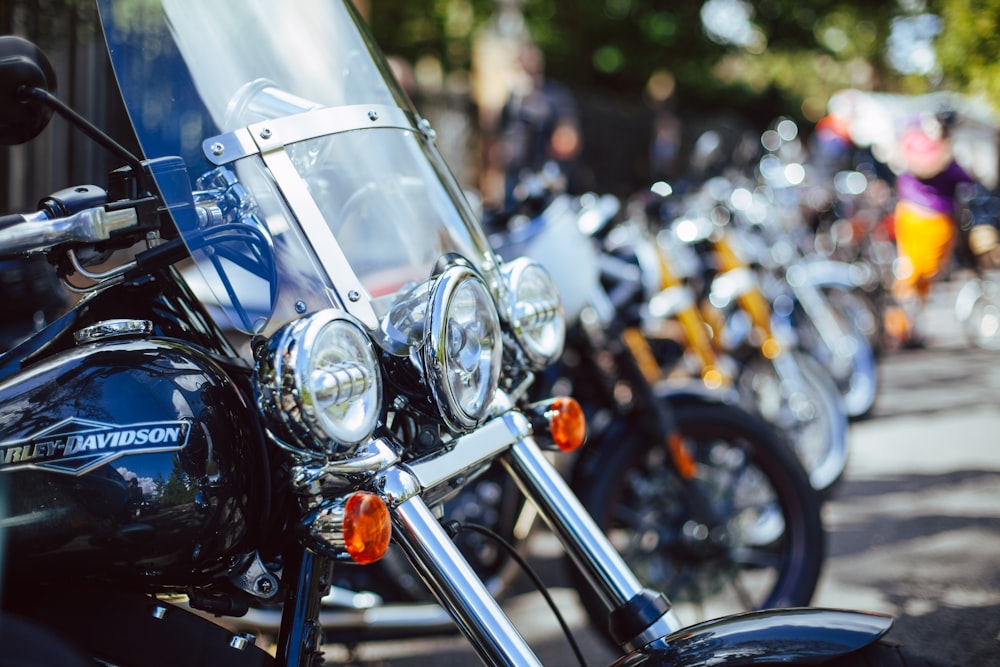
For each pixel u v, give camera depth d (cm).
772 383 414
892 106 1072
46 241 132
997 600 295
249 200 143
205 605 143
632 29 1509
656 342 364
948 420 512
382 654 286
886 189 834
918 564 326
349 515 125
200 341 151
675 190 425
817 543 258
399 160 161
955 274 748
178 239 145
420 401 137
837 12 1485
